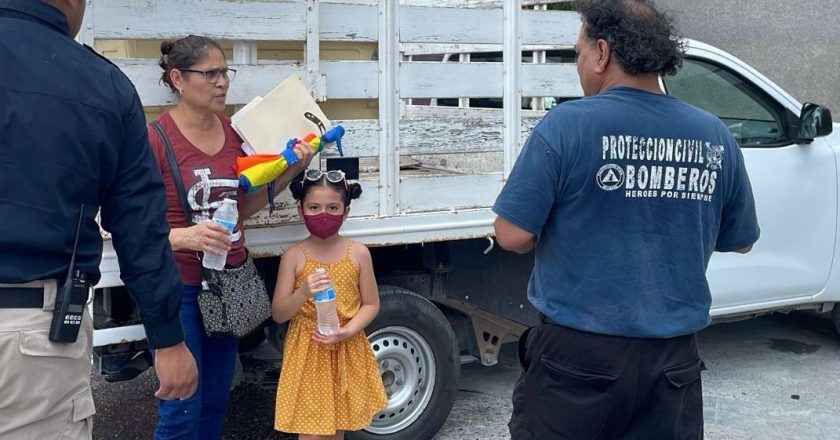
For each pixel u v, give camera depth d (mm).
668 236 2277
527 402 2410
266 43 3428
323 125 3160
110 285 3066
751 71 4922
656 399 2285
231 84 3172
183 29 3051
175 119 2949
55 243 1872
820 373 5109
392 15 3430
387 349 3717
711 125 2350
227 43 3332
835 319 5566
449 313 4234
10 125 1821
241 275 3004
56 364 1889
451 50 4613
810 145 5047
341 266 3258
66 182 1878
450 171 4301
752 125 4926
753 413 4480
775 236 4953
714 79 4824
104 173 1978
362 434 3709
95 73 1956
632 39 2271
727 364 5270
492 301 4133
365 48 3762
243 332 3047
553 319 2324
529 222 2273
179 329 2146
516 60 3758
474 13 3637
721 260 4809
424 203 3619
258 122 3035
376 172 3744
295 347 3256
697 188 2299
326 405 3238
